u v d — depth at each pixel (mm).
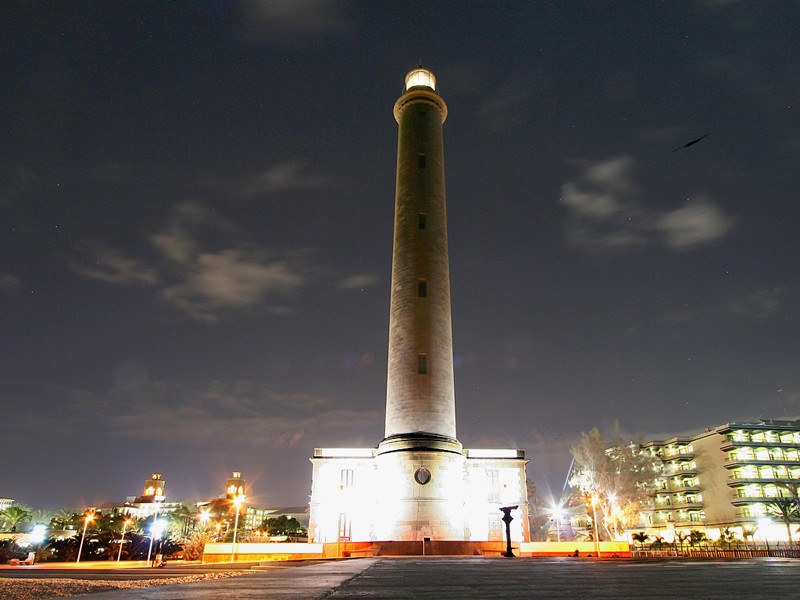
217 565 35844
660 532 98125
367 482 57906
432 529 47531
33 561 60281
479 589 7473
